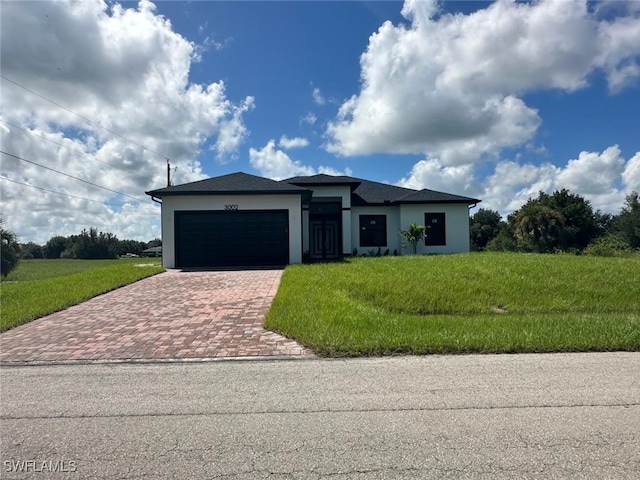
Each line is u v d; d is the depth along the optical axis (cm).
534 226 2992
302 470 287
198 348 614
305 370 512
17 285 1284
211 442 329
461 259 1612
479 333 648
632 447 311
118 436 341
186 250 1744
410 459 298
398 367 517
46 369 532
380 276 1198
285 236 1766
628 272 1248
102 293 1107
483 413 375
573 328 678
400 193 2559
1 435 346
